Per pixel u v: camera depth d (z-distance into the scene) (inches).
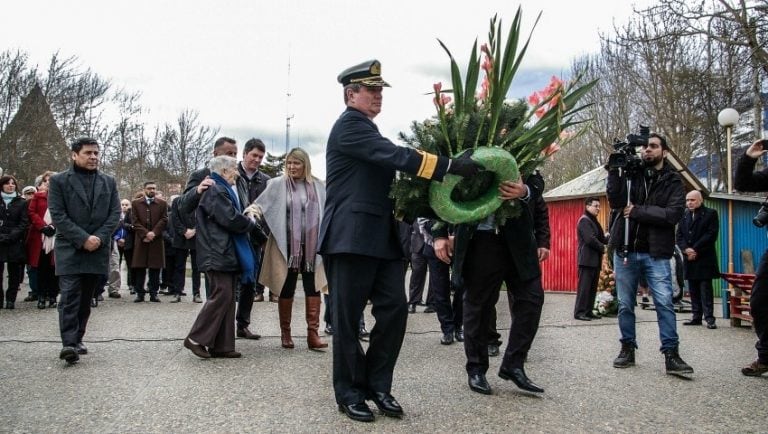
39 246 353.4
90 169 220.7
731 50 722.2
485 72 158.6
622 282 209.6
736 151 927.0
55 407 154.1
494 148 156.0
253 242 262.4
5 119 989.2
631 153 211.0
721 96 854.5
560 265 623.5
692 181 545.3
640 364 213.3
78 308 208.5
